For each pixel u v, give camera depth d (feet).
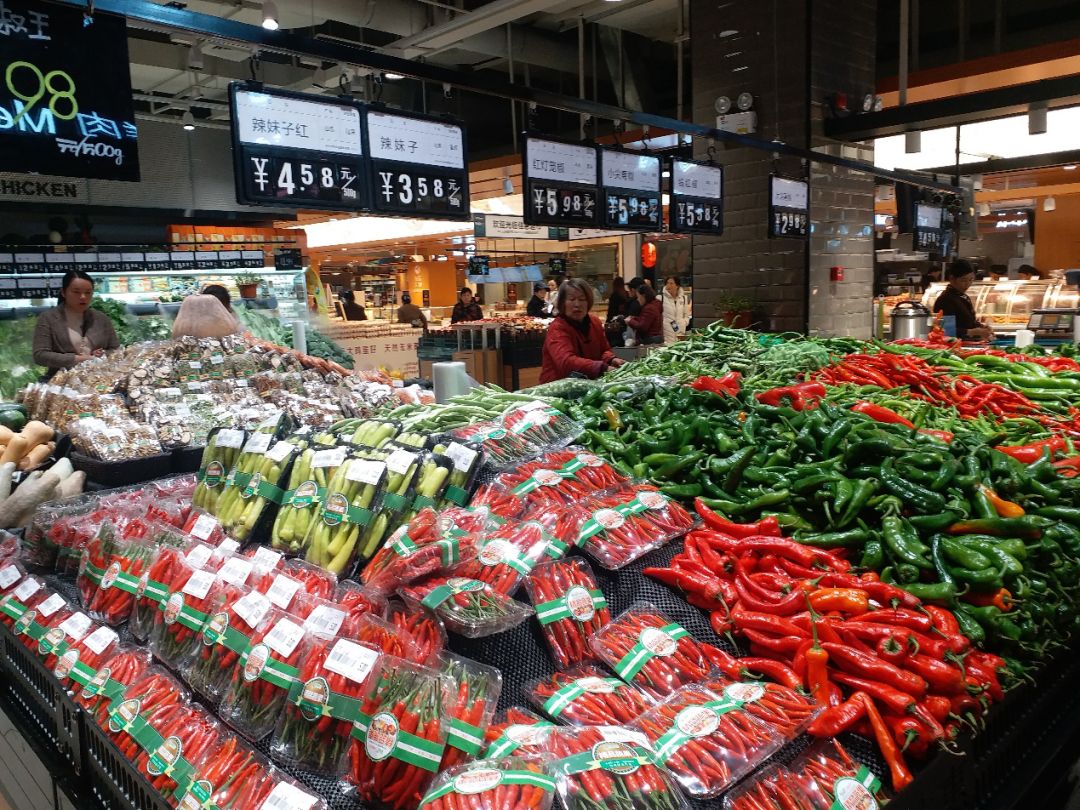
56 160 9.12
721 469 8.61
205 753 5.63
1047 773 6.97
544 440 9.36
